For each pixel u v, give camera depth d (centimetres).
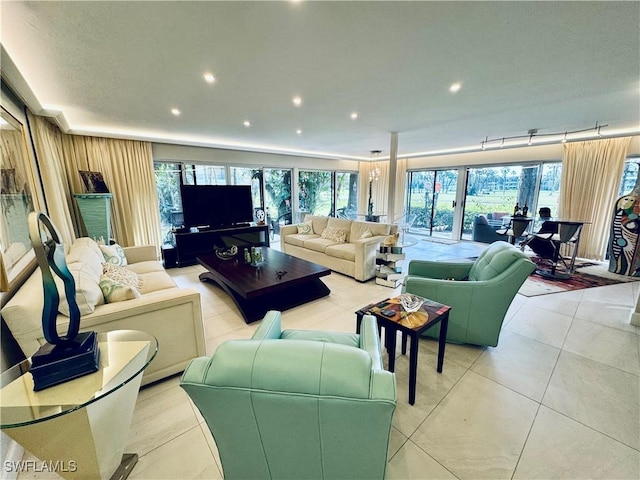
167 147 514
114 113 334
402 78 242
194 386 80
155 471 127
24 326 135
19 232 188
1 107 185
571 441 139
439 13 152
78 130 404
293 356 81
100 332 158
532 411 158
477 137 514
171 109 324
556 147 540
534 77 241
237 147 590
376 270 398
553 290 349
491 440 140
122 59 199
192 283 396
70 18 150
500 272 211
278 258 373
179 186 541
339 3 143
